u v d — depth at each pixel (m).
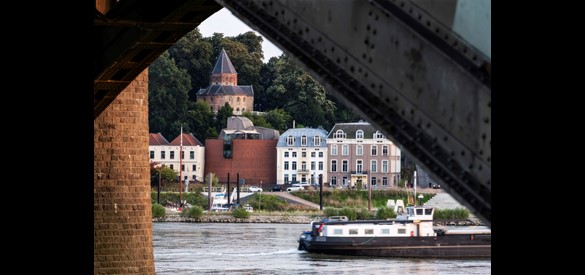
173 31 58.50
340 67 16.00
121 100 81.19
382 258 158.88
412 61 15.14
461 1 14.84
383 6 15.41
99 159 80.31
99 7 58.34
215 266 142.38
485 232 158.75
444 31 14.84
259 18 17.12
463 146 14.72
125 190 81.25
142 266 81.75
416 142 15.03
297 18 16.70
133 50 61.16
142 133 82.38
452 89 14.77
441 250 158.50
